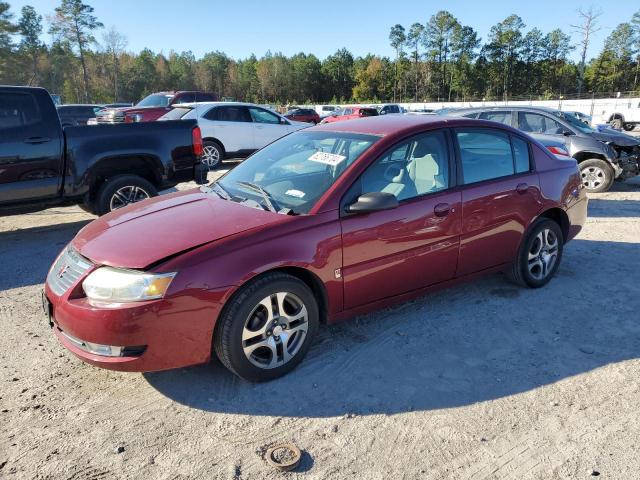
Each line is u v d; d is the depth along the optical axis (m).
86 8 79.00
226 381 3.32
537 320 4.17
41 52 79.94
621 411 2.97
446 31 99.62
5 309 4.50
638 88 90.75
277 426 2.87
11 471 2.52
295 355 3.36
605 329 4.01
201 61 117.00
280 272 3.23
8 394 3.20
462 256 4.10
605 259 5.75
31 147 6.10
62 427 2.88
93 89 86.56
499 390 3.20
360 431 2.82
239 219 3.34
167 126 7.03
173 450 2.68
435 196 3.88
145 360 2.91
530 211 4.50
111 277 2.94
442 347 3.74
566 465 2.54
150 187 6.97
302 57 117.19
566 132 10.04
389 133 3.84
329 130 4.30
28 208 6.33
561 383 3.27
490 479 2.46
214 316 3.00
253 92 115.88
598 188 10.02
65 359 3.64
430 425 2.87
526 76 99.19
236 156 13.46
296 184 3.70
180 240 3.12
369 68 105.56
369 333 3.95
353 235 3.45
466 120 4.24
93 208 6.97
